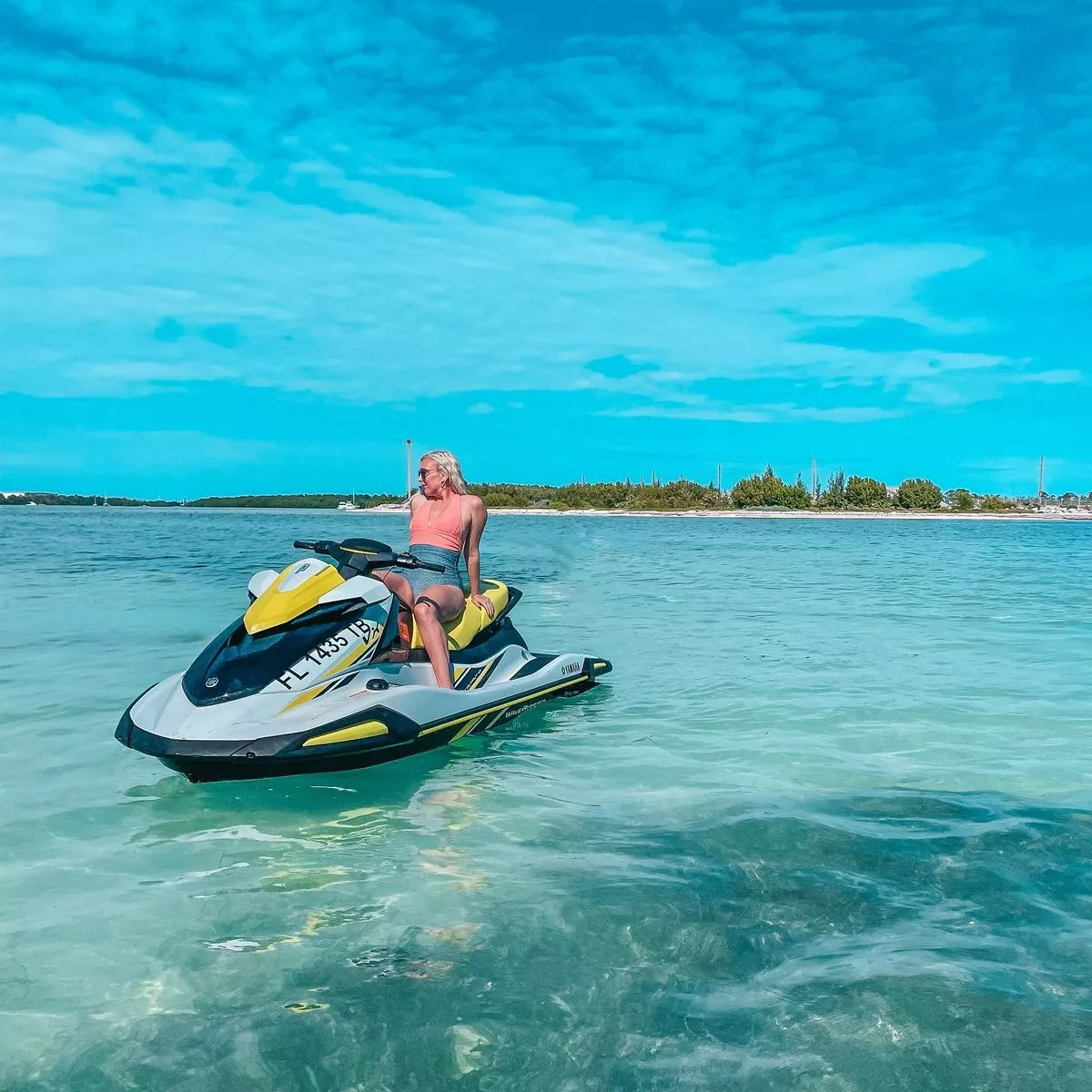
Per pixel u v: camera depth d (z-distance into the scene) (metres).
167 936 2.65
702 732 5.11
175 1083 2.00
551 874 3.10
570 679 5.91
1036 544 29.80
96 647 7.55
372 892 2.95
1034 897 2.91
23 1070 2.04
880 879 3.05
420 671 4.88
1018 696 5.98
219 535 30.02
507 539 31.14
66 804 3.85
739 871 3.12
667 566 17.95
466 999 2.31
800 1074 2.01
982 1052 2.08
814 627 9.14
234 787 4.09
